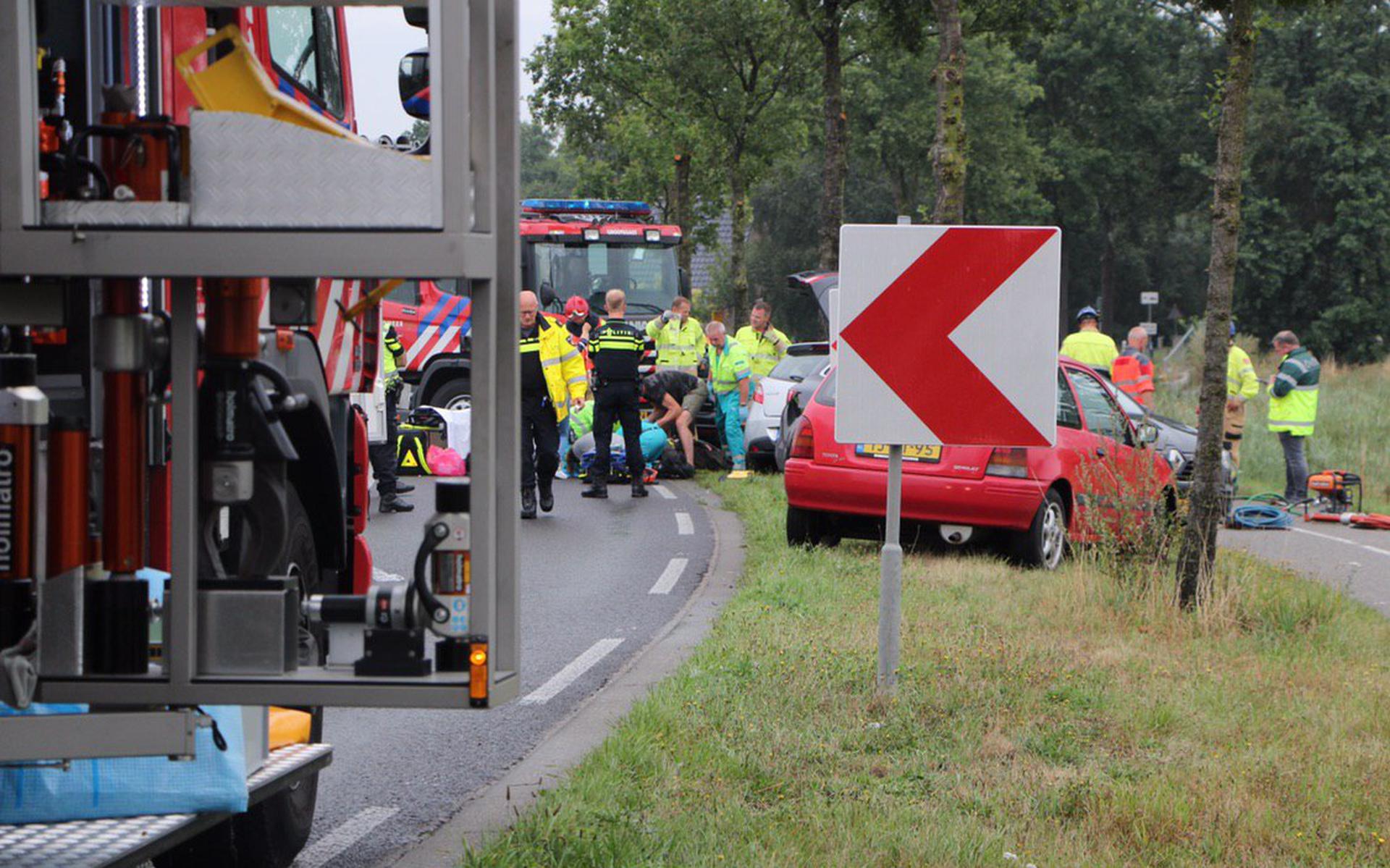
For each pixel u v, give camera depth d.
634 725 9.72
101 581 4.87
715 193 65.62
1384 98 94.44
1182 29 103.50
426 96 6.46
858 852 7.44
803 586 15.61
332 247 4.63
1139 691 11.18
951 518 17.34
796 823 7.88
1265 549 21.72
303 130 4.65
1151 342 101.56
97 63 5.38
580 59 59.28
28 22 4.61
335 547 6.83
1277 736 10.03
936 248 10.54
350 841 8.02
